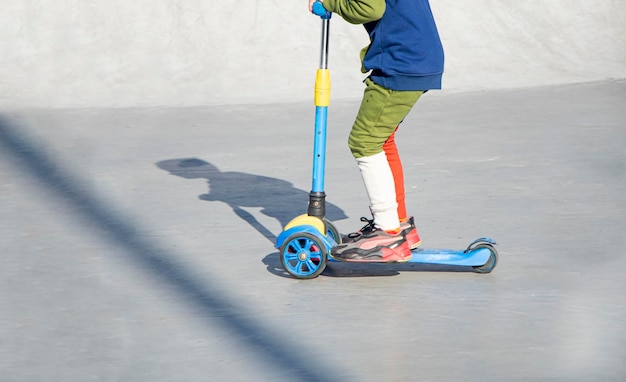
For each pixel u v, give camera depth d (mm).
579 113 12625
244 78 16359
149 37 17703
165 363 4543
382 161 5895
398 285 5754
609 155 9789
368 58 5805
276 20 18359
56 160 9914
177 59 17094
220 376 4379
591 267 6031
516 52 18312
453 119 12344
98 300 5492
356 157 5949
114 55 17047
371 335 4883
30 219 7438
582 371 4379
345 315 5203
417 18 5664
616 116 12328
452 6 19547
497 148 10289
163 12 18328
